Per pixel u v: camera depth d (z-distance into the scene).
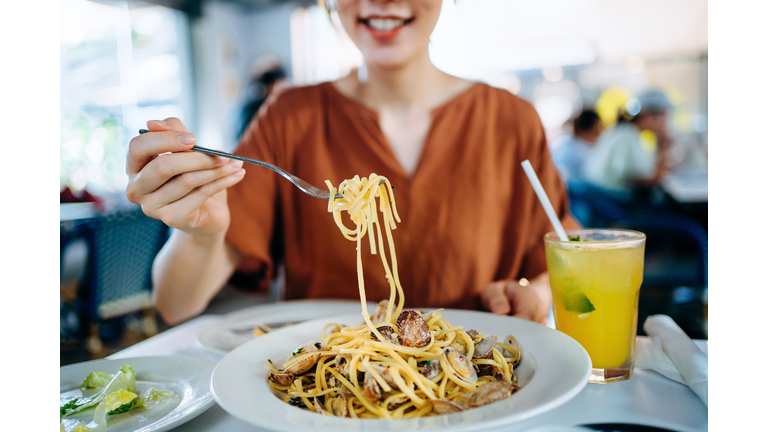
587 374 0.71
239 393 0.74
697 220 3.46
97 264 3.39
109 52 6.75
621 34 6.56
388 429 0.61
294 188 1.67
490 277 1.65
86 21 6.42
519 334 0.97
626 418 0.75
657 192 4.24
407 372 0.85
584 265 0.88
